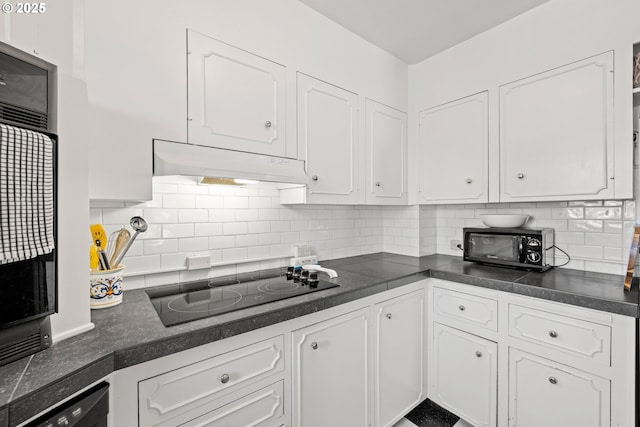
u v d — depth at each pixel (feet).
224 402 3.03
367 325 4.56
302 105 5.03
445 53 6.45
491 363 4.83
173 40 3.71
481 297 4.96
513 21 5.43
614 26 4.38
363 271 5.52
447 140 6.40
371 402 4.66
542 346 4.28
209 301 3.68
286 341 3.56
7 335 2.16
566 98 4.82
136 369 2.52
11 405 1.74
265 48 4.57
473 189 5.98
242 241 5.31
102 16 3.22
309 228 6.38
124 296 3.89
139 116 3.45
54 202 2.47
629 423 3.60
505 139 5.52
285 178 4.50
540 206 5.97
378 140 6.33
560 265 5.69
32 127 2.33
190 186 4.73
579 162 4.69
